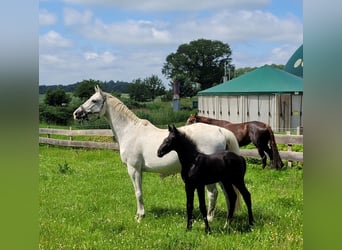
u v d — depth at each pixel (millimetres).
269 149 10719
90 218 6250
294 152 10328
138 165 6137
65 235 5289
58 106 29766
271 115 26734
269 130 10422
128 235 5230
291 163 10477
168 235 5137
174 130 5094
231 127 10938
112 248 4730
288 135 10750
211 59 85688
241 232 5102
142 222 5918
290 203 6453
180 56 85812
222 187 5781
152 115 31703
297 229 4906
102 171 11086
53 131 18094
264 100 27094
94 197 7812
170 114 32438
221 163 5078
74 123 27359
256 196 7191
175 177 9398
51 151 16422
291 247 4324
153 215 6230
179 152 5160
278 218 5609
